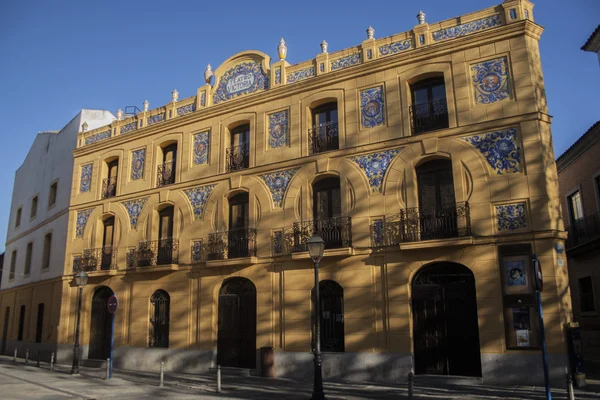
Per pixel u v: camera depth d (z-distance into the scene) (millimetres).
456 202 15859
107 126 26422
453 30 17156
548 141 15328
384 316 16391
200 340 20094
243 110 21250
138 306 22422
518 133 15445
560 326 13883
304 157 19031
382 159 17500
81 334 24297
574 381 13664
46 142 33094
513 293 14594
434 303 15992
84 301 24609
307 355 17484
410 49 17625
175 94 23953
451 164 16469
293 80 20219
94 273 24016
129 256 23375
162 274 21906
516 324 14406
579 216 23625
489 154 15734
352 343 16719
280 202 19359
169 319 21281
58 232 28516
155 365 21047
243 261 19141
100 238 25250
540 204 14711
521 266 14633
